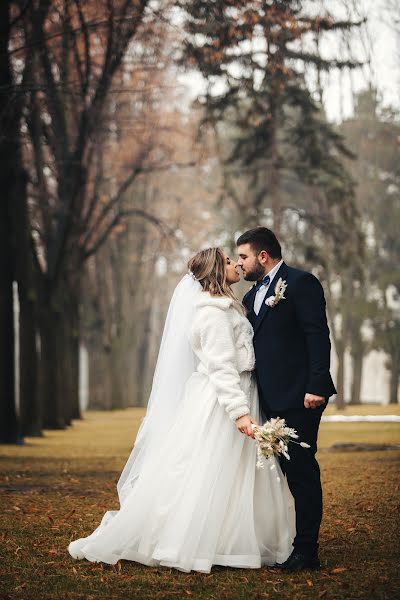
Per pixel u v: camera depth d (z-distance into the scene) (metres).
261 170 32.25
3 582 5.41
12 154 18.83
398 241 55.75
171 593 5.08
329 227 32.34
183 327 6.16
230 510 5.80
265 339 5.93
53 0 18.38
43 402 27.39
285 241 33.25
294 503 5.91
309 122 29.70
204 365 6.05
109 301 45.25
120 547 5.89
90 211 27.95
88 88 20.55
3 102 16.56
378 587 5.15
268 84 25.08
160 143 31.59
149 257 50.56
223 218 50.22
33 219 26.75
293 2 18.20
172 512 5.75
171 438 5.97
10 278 19.39
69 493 10.02
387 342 57.19
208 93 27.36
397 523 7.52
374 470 12.24
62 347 29.92
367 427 27.05
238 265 6.20
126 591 5.15
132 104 29.62
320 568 5.74
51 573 5.66
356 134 42.44
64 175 24.64
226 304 5.98
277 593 5.06
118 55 19.36
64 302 30.20
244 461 5.87
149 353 60.56
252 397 5.99
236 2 18.08
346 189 30.56
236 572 5.65
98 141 23.42
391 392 58.25
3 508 8.73
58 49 21.06
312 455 5.80
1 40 16.52
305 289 5.87
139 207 42.53
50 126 22.67
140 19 18.92
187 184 49.25
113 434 24.64
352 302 50.94
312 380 5.69
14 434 19.77
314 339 5.76
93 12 19.62
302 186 45.53
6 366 19.56
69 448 18.64
